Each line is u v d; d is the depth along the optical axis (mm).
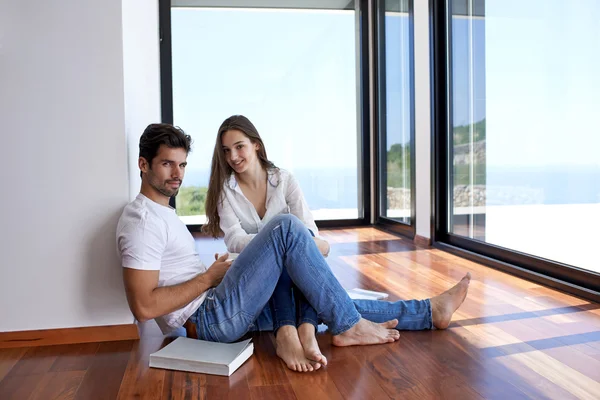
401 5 4766
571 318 2203
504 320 2193
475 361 1751
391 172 5164
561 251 2760
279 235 1790
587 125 2480
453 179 3965
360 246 4266
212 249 4238
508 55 3139
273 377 1647
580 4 2480
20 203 1986
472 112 3621
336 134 5637
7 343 1987
